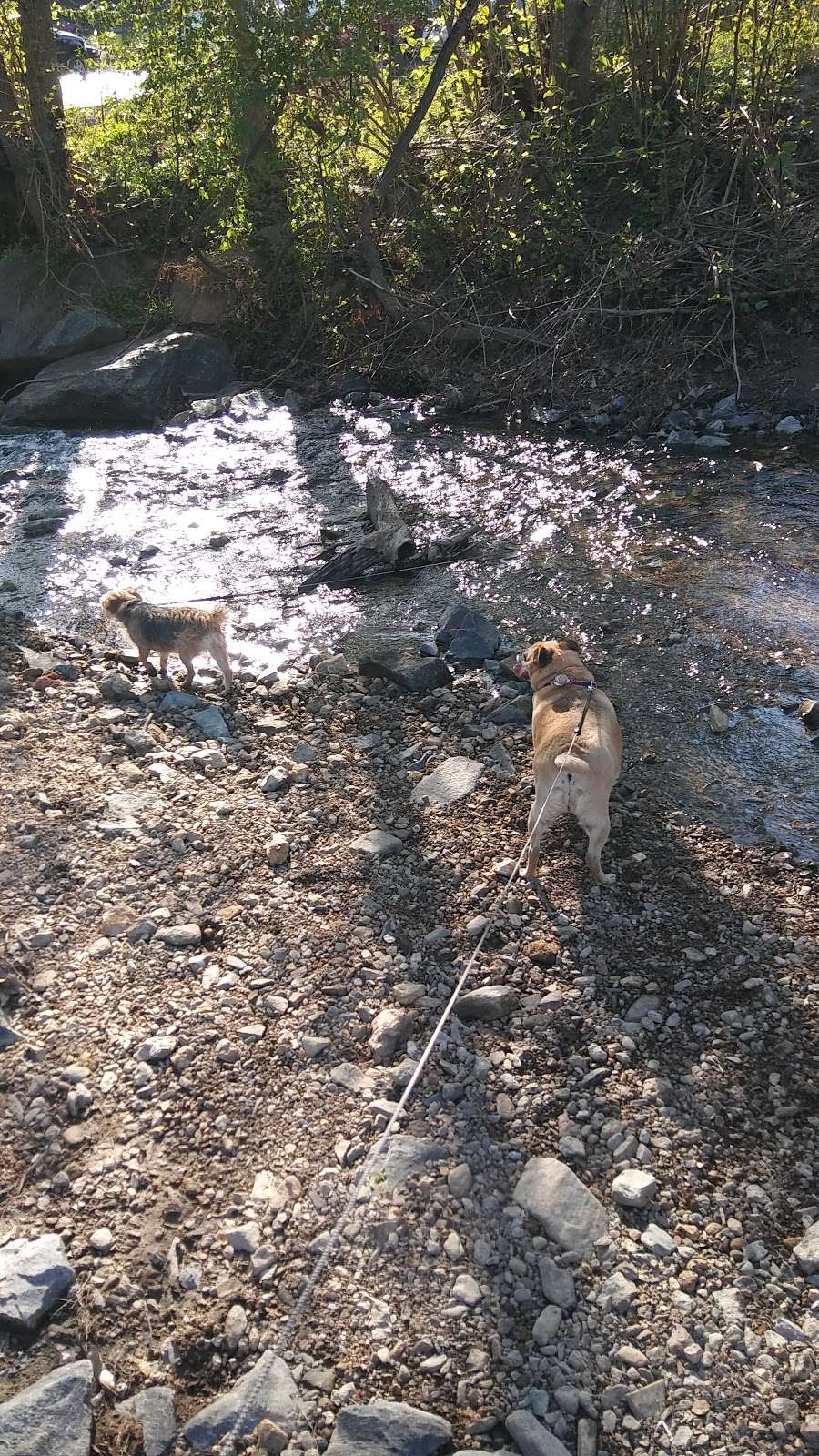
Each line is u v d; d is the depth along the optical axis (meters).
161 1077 3.03
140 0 7.23
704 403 6.84
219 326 8.26
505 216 7.88
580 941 3.40
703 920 3.46
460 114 8.53
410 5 7.25
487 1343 2.54
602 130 8.01
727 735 4.23
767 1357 2.51
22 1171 2.85
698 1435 2.40
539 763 3.50
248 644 4.93
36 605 5.25
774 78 7.71
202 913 3.49
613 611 5.01
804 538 5.43
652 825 3.83
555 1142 2.89
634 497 5.97
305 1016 3.18
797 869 3.64
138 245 8.67
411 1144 2.87
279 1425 2.42
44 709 4.43
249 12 7.24
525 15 7.97
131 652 4.86
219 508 6.20
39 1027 3.16
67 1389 2.45
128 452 7.03
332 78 7.51
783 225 7.09
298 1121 2.93
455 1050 3.10
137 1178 2.82
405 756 4.15
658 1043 3.12
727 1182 2.81
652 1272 2.65
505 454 6.62
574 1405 2.45
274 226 8.00
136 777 4.04
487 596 5.21
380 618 5.09
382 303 7.96
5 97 8.34
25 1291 2.60
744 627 4.82
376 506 5.77
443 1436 2.37
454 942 3.40
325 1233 2.71
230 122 7.38
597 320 7.36
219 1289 2.63
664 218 7.60
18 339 8.47
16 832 3.78
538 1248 2.69
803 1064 3.05
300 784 4.02
